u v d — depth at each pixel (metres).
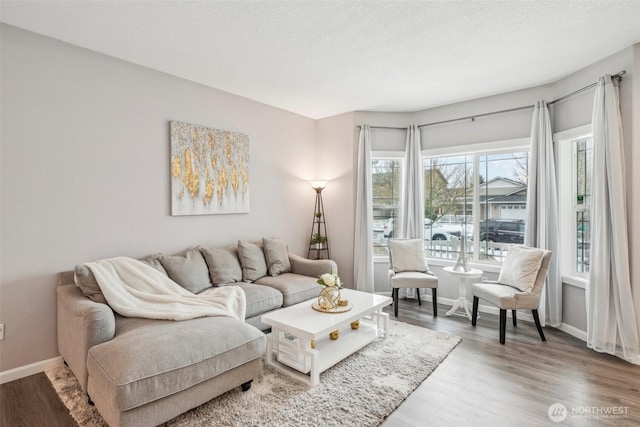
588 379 2.47
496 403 2.16
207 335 2.10
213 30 2.55
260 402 2.14
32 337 2.57
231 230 4.00
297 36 2.65
